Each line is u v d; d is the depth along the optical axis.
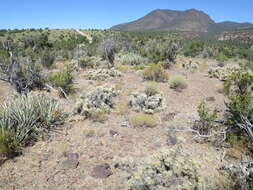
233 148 3.96
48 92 7.90
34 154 3.76
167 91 8.30
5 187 2.91
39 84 8.46
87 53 20.38
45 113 4.89
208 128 4.77
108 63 14.31
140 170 2.91
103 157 3.80
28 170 3.31
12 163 3.45
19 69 8.23
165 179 2.74
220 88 8.60
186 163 2.95
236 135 4.32
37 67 9.22
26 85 7.72
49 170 3.36
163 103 6.43
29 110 4.62
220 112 5.98
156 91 7.47
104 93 6.35
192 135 4.74
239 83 6.39
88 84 9.32
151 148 4.14
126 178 3.25
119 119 5.59
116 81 9.98
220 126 4.96
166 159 2.94
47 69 12.88
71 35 61.50
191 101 7.20
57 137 4.44
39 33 57.12
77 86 8.85
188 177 2.80
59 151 3.89
